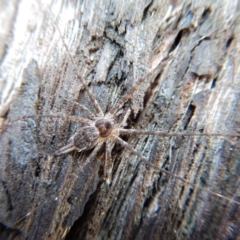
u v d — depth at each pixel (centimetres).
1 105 6
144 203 6
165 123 6
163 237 6
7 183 5
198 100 6
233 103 5
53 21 6
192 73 6
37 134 6
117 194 6
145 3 6
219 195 5
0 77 6
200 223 5
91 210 6
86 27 6
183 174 6
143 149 6
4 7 6
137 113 6
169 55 6
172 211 6
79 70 6
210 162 5
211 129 6
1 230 5
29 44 6
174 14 6
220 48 6
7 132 6
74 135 6
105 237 6
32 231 6
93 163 6
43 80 6
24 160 6
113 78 6
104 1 6
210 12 6
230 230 5
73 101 6
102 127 6
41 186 6
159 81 6
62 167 6
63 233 6
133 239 6
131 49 6
